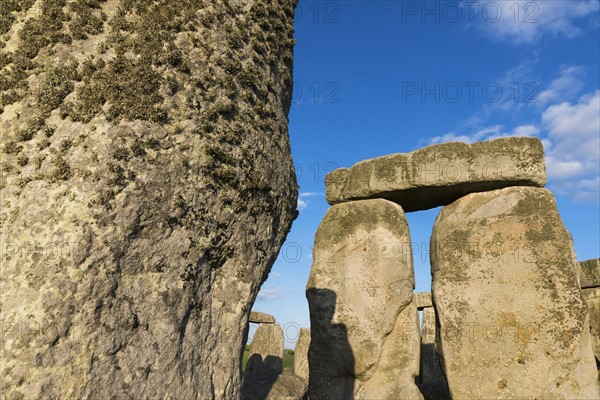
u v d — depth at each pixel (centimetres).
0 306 171
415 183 563
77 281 183
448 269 530
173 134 225
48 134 200
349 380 541
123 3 238
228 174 246
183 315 218
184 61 238
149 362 199
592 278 673
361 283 564
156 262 211
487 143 539
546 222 505
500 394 471
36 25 224
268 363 1082
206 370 228
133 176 207
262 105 275
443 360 507
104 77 215
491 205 531
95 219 192
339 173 634
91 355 180
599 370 598
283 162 292
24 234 183
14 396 162
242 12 278
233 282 251
